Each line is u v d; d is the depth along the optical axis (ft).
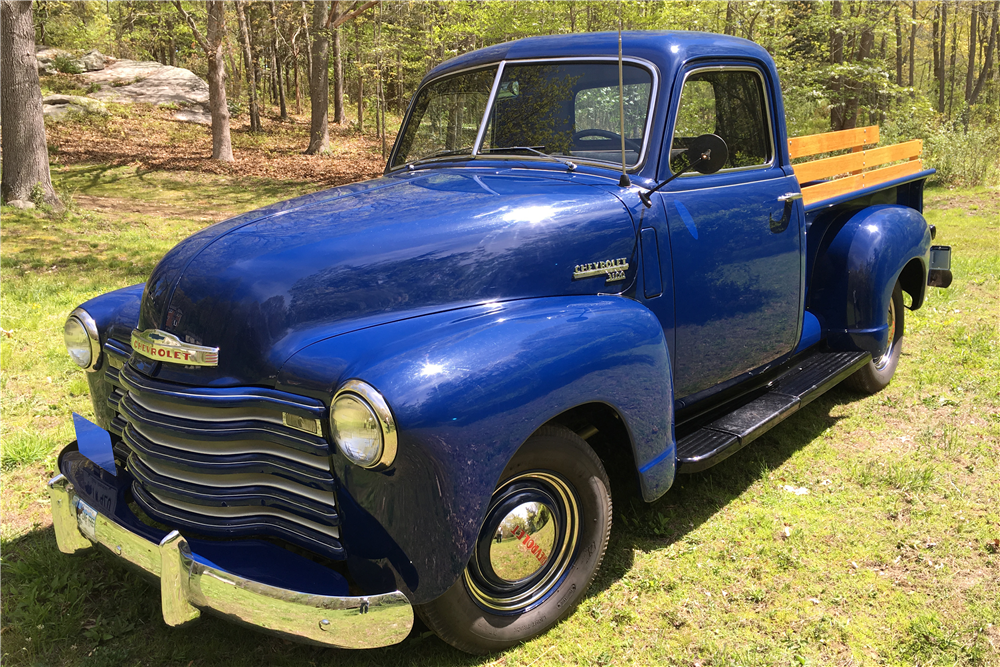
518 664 8.38
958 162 50.03
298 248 8.38
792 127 50.96
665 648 8.58
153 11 111.14
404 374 7.00
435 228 8.77
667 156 10.43
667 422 9.59
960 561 10.08
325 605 6.77
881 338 14.33
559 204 9.45
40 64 95.76
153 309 8.45
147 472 8.05
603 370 8.47
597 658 8.45
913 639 8.61
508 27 45.60
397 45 73.00
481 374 7.33
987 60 118.11
